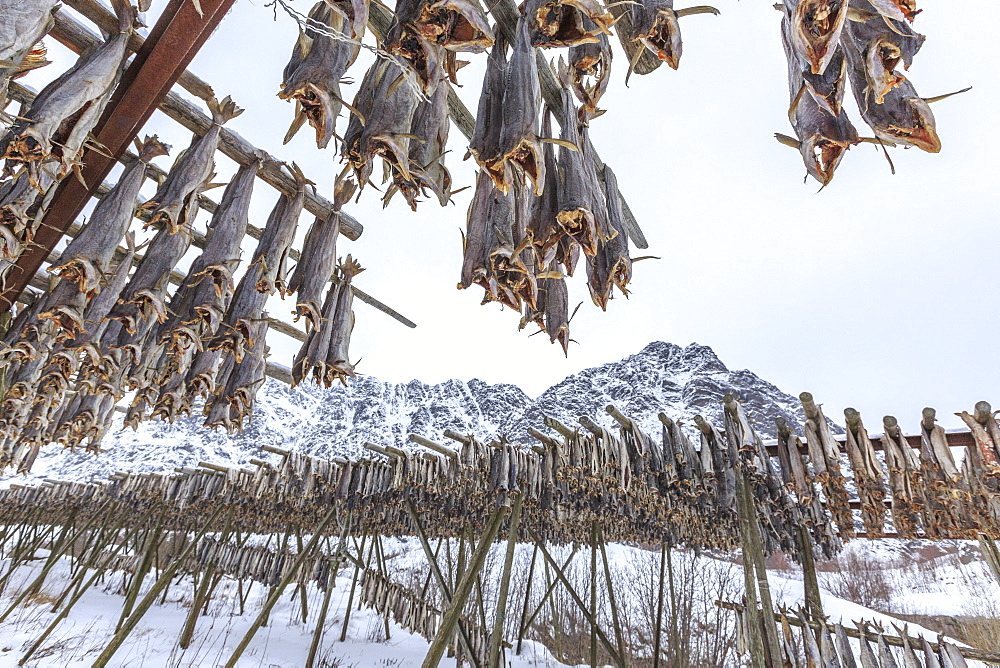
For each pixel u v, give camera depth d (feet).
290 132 6.90
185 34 9.70
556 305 8.30
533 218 7.05
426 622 34.55
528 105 5.72
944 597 67.72
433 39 5.09
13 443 25.95
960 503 19.48
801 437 20.16
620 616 44.47
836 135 4.34
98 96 8.93
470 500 27.17
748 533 18.37
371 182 6.92
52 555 33.53
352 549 72.02
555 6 5.53
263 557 41.04
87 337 13.12
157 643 27.99
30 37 6.93
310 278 12.32
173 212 10.53
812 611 21.65
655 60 7.27
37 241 14.51
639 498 22.68
